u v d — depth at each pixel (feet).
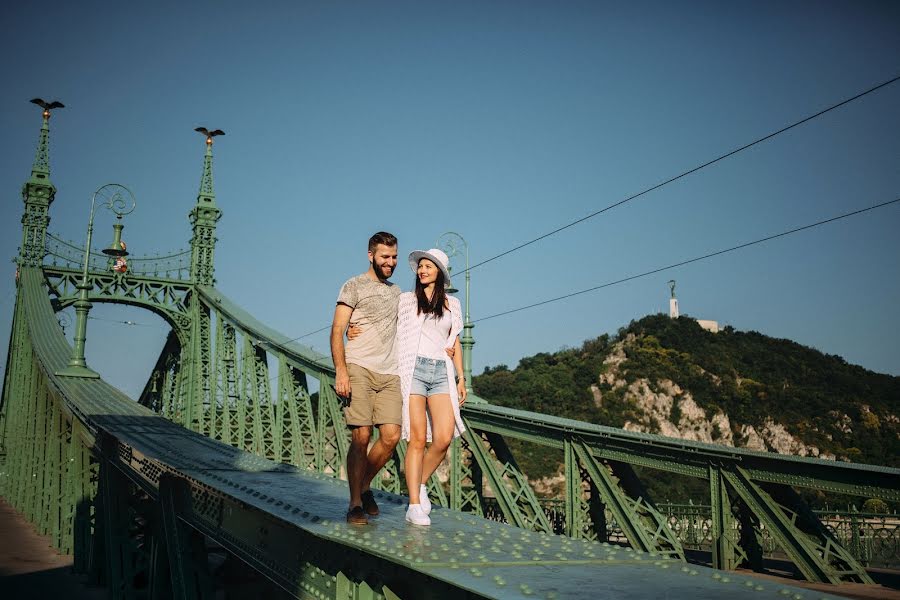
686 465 30.83
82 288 67.21
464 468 42.14
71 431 56.80
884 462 211.61
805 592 8.05
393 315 15.80
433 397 15.56
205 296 99.45
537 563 10.25
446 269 15.89
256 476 24.04
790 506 28.63
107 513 36.58
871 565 40.70
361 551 12.00
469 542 12.03
